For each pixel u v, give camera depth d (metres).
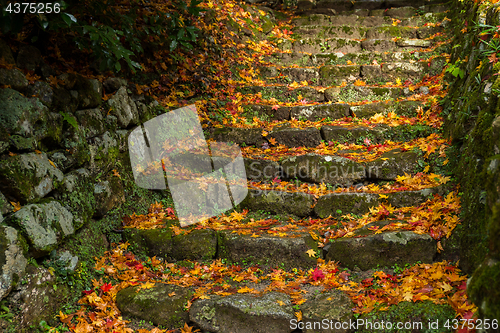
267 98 4.29
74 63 2.68
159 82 3.66
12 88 2.04
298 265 2.53
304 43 5.13
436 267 2.27
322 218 2.91
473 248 2.12
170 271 2.55
